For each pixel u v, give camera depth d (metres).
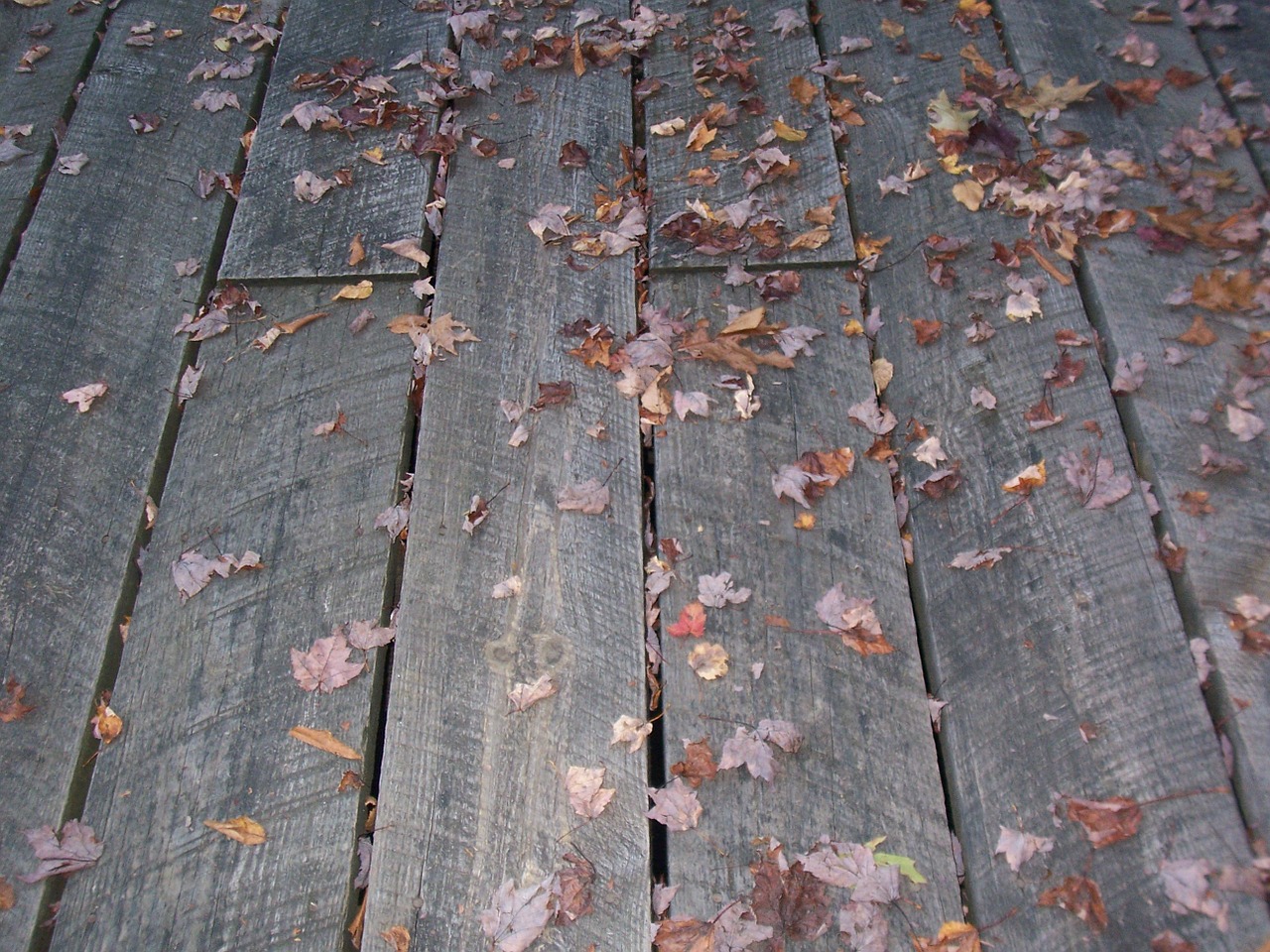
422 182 2.67
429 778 1.81
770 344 2.36
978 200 2.56
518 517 2.11
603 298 2.47
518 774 1.81
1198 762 1.76
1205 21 2.94
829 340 2.38
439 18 3.08
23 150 2.85
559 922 1.68
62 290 2.54
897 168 2.68
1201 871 1.65
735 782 1.80
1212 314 2.32
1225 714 1.81
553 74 2.95
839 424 2.24
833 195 2.61
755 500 2.13
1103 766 1.78
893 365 2.35
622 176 2.72
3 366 2.41
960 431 2.21
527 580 2.03
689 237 2.53
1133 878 1.67
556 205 2.62
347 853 1.75
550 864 1.73
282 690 1.92
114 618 2.07
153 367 2.41
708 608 1.99
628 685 1.91
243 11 3.16
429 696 1.90
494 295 2.46
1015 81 2.80
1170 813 1.72
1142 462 2.12
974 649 1.95
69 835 1.81
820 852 1.72
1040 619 1.95
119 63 3.03
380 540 2.09
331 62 3.00
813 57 2.93
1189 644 1.88
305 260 2.54
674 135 2.80
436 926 1.68
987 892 1.71
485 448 2.21
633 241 2.55
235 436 2.28
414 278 2.50
